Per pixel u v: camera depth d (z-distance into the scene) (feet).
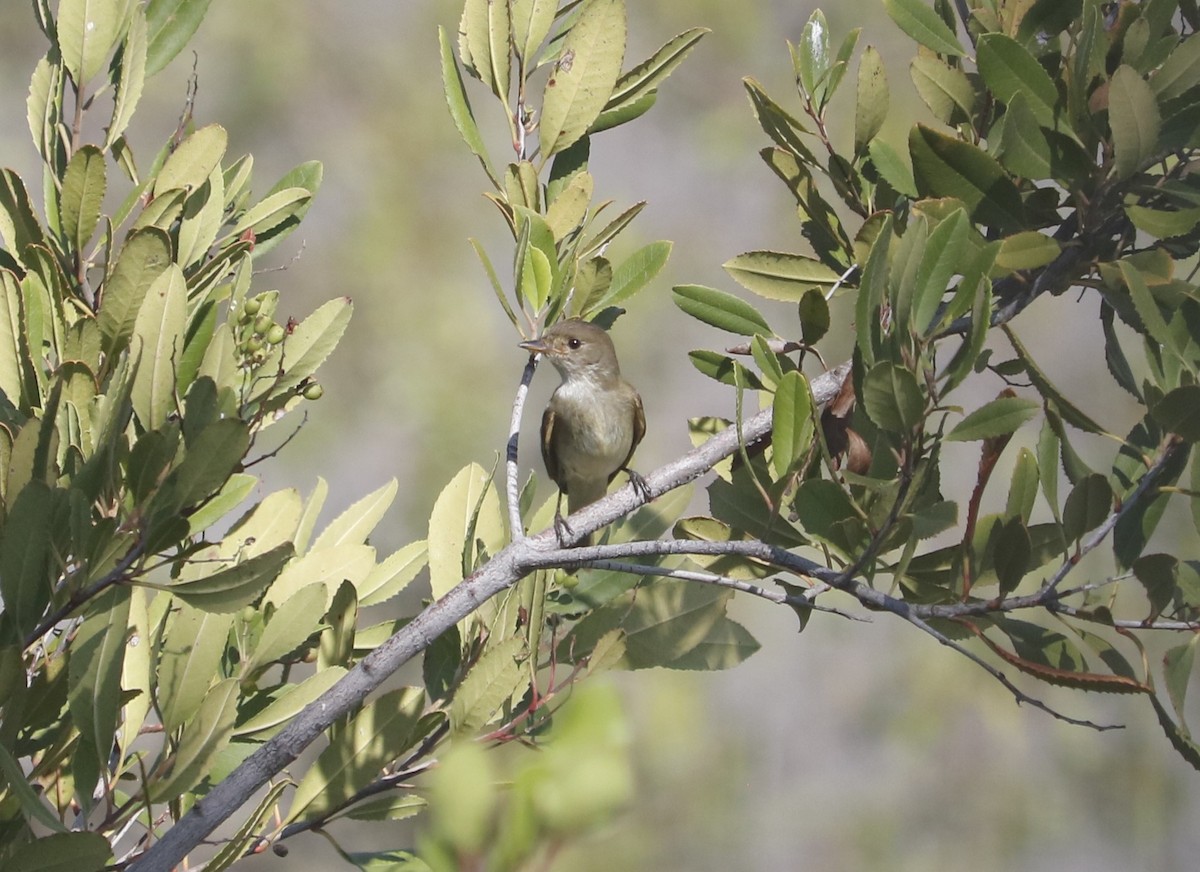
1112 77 20.63
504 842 7.54
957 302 19.26
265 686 24.94
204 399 18.34
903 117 65.00
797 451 20.77
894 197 26.45
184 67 70.08
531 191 26.12
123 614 18.63
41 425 17.94
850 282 26.53
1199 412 19.51
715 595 23.18
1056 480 20.27
